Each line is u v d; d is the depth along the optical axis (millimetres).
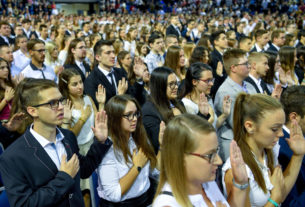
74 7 22875
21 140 1655
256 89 3574
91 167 1876
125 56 4887
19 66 5570
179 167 1194
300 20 14273
